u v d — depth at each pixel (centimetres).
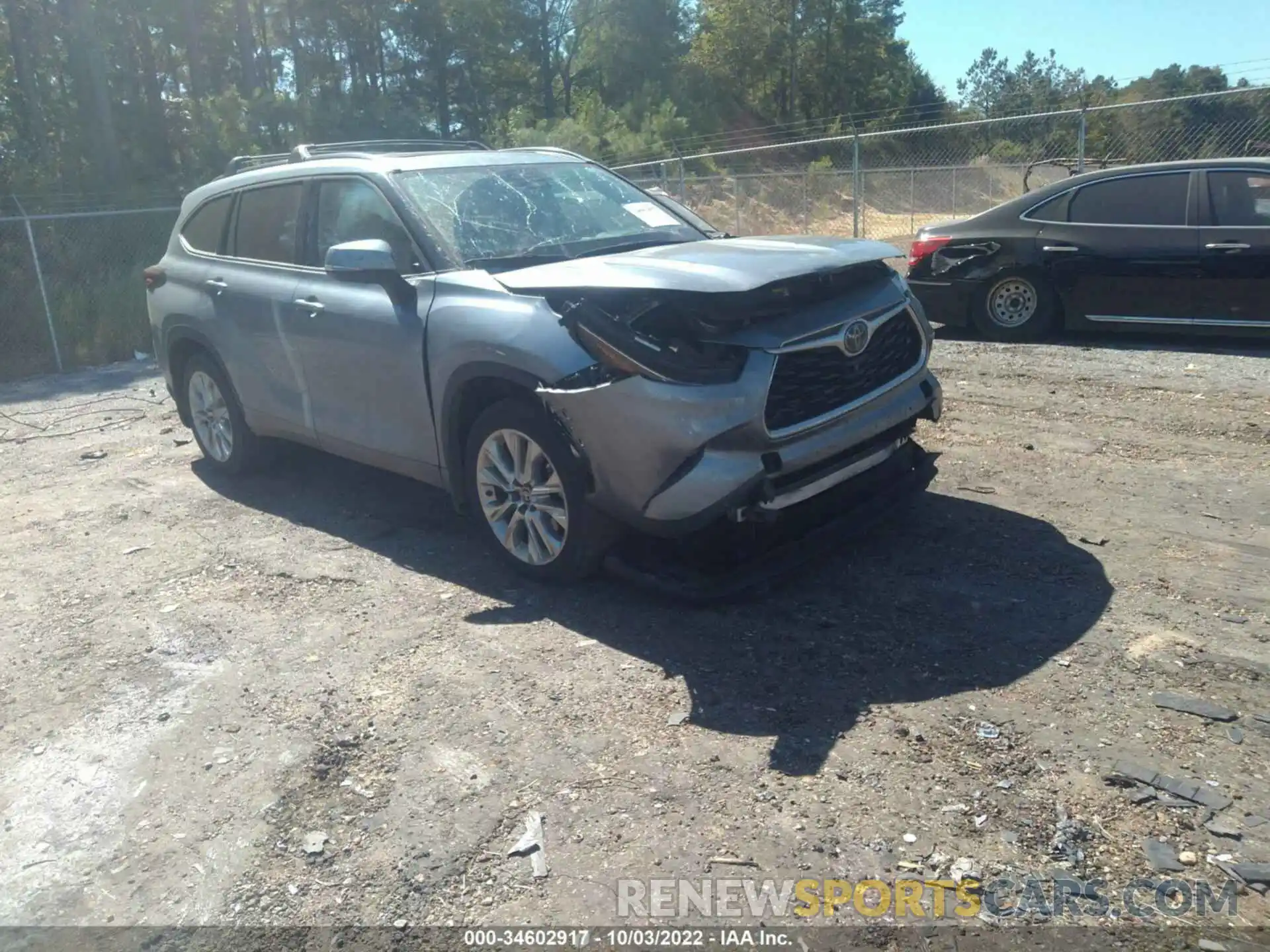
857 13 6294
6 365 1225
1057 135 2570
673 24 5622
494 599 457
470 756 340
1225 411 659
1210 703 340
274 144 2252
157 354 684
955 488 551
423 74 4203
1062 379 768
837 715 347
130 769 349
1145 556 453
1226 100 1250
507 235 503
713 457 390
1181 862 273
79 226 1515
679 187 1745
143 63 2994
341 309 520
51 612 477
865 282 454
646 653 398
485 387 459
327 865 295
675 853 288
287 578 498
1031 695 351
